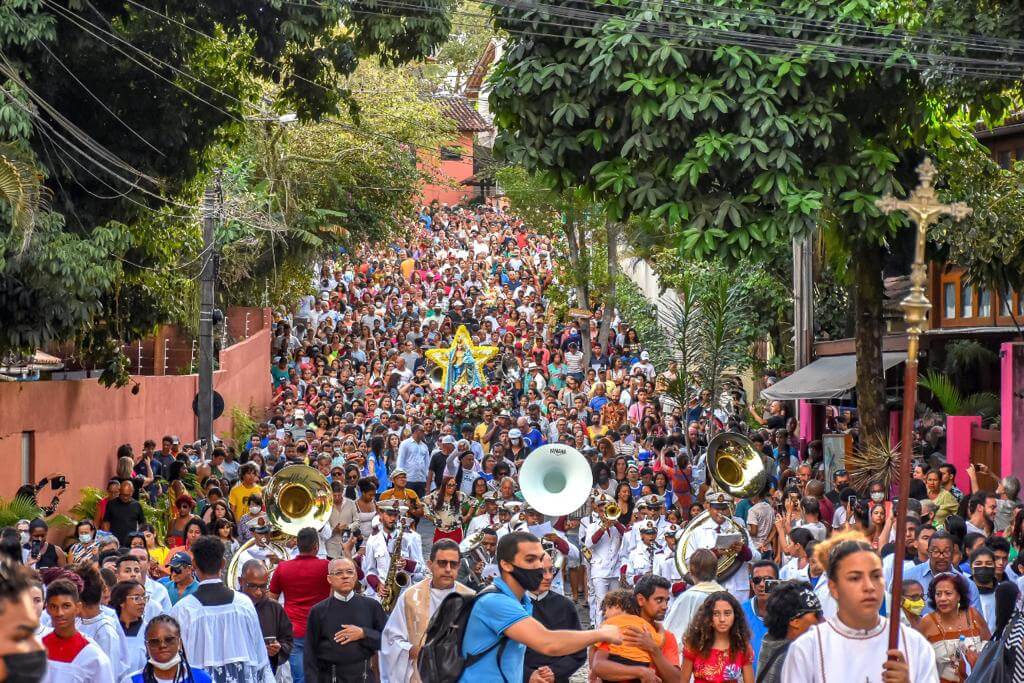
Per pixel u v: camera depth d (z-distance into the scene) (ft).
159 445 96.68
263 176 136.05
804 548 41.37
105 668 27.22
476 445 82.94
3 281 56.95
